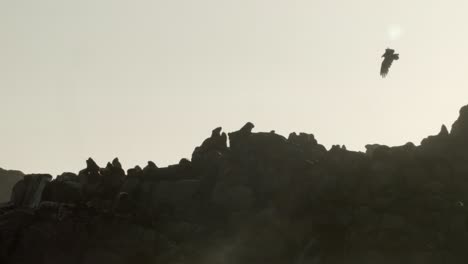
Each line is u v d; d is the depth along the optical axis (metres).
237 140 77.62
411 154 70.69
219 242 69.31
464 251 63.44
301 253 66.31
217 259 68.19
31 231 71.12
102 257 69.19
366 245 64.56
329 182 70.00
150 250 69.06
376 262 63.59
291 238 68.44
